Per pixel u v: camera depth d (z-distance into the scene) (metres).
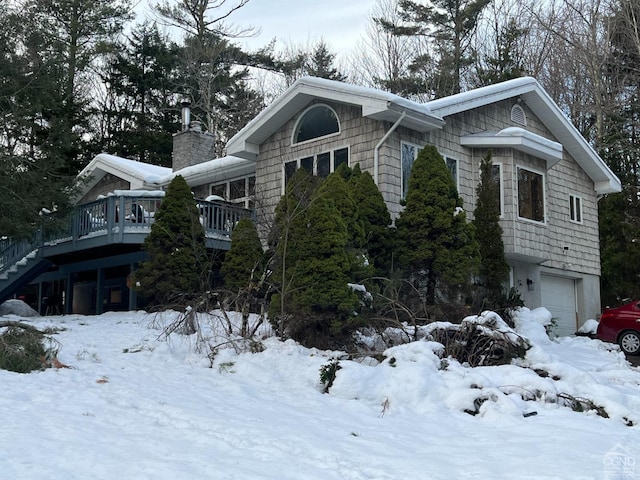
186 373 9.87
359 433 7.14
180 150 24.80
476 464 5.97
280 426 7.09
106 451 5.80
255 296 12.98
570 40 33.06
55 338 11.98
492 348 10.96
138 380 9.16
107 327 13.98
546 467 5.83
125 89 38.84
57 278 22.94
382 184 16.44
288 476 5.41
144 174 23.16
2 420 6.66
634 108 31.61
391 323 11.75
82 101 31.45
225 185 22.08
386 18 39.66
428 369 9.33
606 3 31.50
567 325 21.67
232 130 39.47
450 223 14.85
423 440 7.06
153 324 13.30
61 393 8.13
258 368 10.02
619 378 11.67
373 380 9.17
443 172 15.33
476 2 37.09
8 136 17.34
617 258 23.41
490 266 16.64
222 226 18.55
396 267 15.01
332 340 11.47
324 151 17.91
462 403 8.69
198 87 39.59
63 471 5.21
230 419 7.24
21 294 25.86
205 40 37.94
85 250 18.81
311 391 9.18
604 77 31.81
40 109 17.00
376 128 16.81
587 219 22.94
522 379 9.39
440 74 37.16
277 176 19.02
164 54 39.41
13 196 16.16
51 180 17.50
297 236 11.77
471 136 18.61
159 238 16.30
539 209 19.23
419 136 17.58
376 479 5.45
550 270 20.94
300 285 11.45
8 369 9.38
